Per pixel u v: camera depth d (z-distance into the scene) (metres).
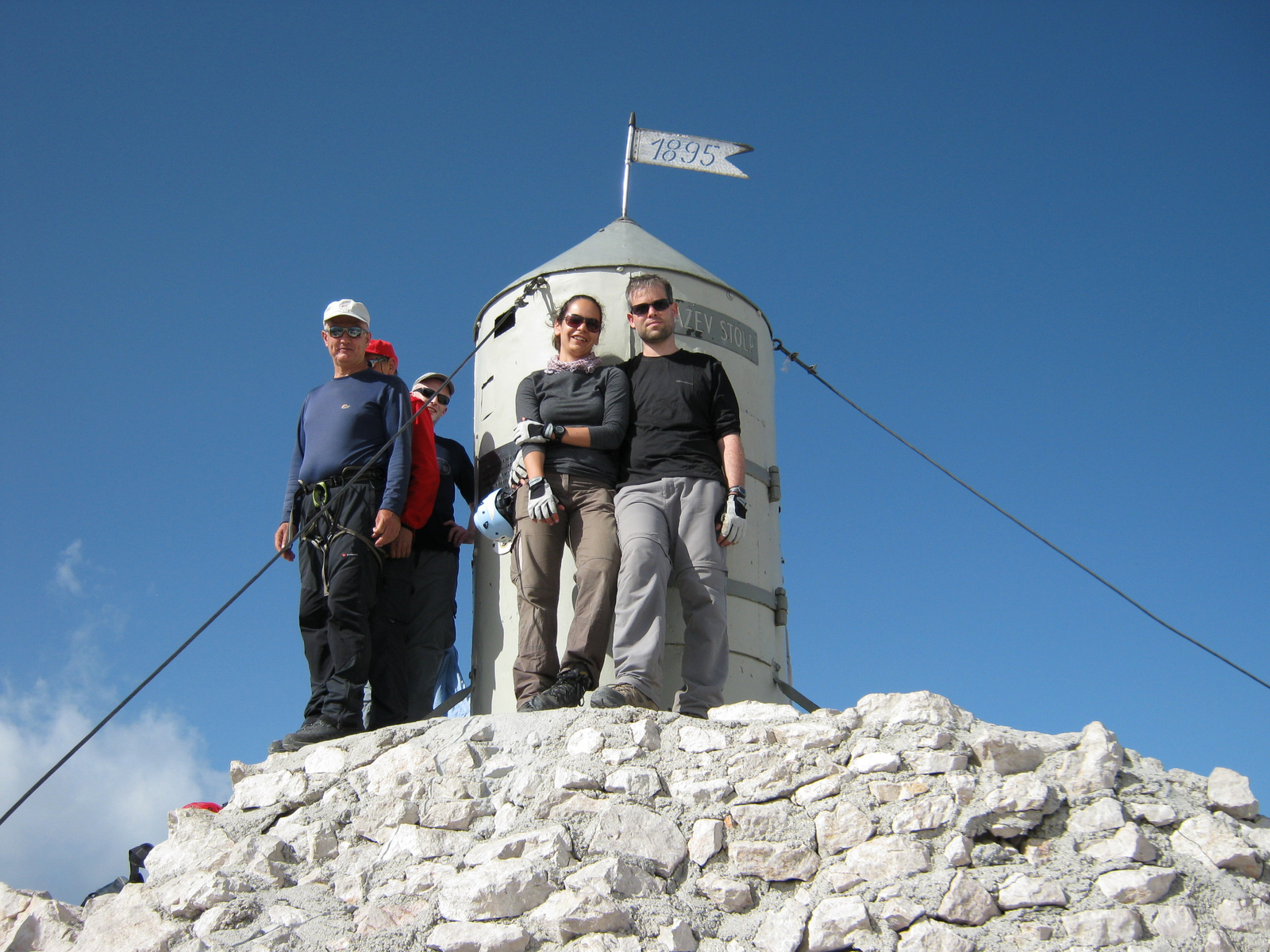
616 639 5.12
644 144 6.82
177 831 4.75
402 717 5.68
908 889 4.00
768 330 6.59
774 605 5.98
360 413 5.63
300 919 4.27
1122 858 4.01
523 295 6.28
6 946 4.42
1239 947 3.83
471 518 6.36
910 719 4.46
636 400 5.59
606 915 4.01
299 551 5.51
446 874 4.29
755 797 4.37
